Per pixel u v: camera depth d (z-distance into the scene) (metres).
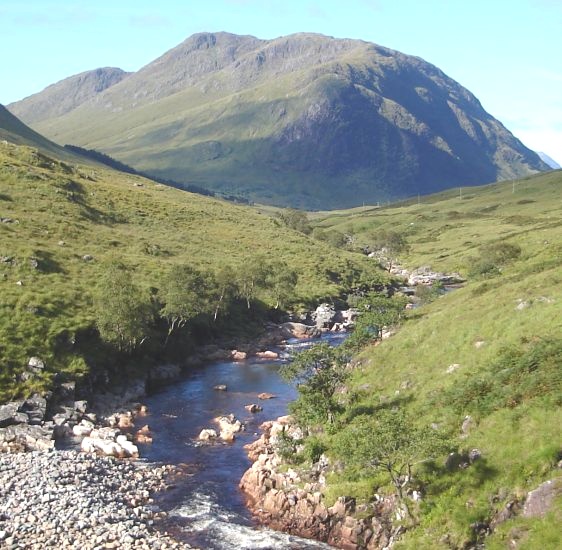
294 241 179.88
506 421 38.28
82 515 40.22
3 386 61.84
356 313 127.38
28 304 75.12
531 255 121.25
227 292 110.75
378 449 36.53
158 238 142.12
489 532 32.56
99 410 65.81
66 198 140.75
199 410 69.12
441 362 52.75
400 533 36.06
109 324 75.38
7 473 46.19
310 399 51.69
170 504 45.03
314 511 41.25
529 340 46.88
